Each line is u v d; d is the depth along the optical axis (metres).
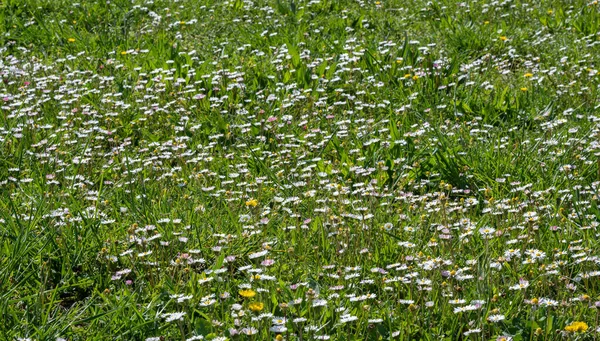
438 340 3.64
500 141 6.19
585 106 6.93
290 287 4.02
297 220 4.72
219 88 7.41
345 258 4.38
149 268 4.27
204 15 10.34
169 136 6.43
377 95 7.24
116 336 3.71
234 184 5.53
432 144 6.07
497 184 5.31
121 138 6.49
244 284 3.91
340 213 4.82
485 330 3.67
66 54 8.92
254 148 6.09
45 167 5.56
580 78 7.53
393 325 3.72
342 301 3.91
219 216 4.93
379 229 4.69
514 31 9.44
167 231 4.68
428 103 6.93
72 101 6.85
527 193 4.97
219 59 8.35
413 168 5.59
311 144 5.99
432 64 7.76
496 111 6.86
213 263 4.53
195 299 3.96
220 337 3.43
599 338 3.59
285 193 5.30
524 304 3.90
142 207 5.01
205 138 6.48
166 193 5.23
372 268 4.21
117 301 3.95
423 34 9.44
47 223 4.61
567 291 3.99
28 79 7.67
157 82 7.54
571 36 9.12
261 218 4.88
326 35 9.32
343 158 5.80
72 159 5.80
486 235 4.26
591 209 4.86
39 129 6.46
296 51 7.93
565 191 5.06
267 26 9.64
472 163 5.67
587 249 4.21
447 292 3.92
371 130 6.25
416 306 3.72
